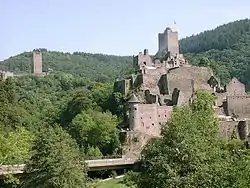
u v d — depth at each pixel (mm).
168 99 194625
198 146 62281
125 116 187875
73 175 82500
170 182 59688
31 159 86875
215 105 187875
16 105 182625
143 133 173750
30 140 125062
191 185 59344
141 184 63531
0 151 110125
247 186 60000
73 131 179875
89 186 90938
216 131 68062
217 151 63281
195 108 75688
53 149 84188
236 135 166000
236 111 188625
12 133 125062
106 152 174625
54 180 81062
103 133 175250
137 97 194500
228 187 60156
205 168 60469
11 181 102250
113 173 144500
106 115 183750
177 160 62031
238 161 63250
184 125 63844
